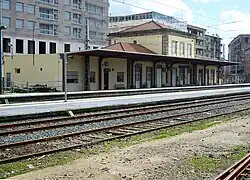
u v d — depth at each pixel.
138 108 22.81
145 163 9.34
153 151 10.79
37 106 18.66
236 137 13.34
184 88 42.66
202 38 109.00
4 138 12.72
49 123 16.55
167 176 8.18
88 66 38.97
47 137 12.57
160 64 51.12
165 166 9.05
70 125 15.64
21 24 71.62
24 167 9.04
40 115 18.77
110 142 12.33
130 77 45.34
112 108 23.12
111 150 10.99
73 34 84.31
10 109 17.38
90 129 14.70
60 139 12.71
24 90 35.88
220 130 15.03
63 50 81.44
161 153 10.52
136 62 46.72
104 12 93.50
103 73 41.84
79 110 20.58
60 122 16.92
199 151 10.87
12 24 69.75
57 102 21.48
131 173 8.41
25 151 10.88
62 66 37.12
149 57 42.62
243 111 23.00
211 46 115.88
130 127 15.59
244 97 34.62
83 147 11.43
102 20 93.06
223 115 20.59
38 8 75.00
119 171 8.57
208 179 7.96
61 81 37.28
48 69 38.28
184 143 12.09
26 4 72.38
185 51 59.00
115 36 58.66
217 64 60.12
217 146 11.66
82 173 8.41
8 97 22.44
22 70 40.50
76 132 13.62
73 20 84.25
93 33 90.62
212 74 64.25
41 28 76.06
